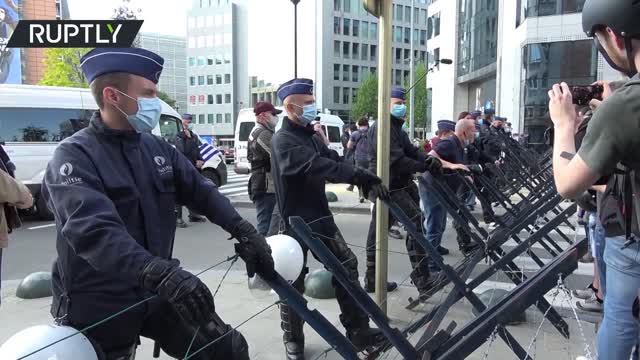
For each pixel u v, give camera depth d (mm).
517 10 23953
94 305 1736
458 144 5402
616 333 2129
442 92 37938
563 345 3402
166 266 1456
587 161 1548
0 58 37156
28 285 4727
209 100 99625
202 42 99375
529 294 1789
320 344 3605
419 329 3322
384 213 3609
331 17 82438
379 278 3645
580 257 1788
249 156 5801
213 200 1986
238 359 1967
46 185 1654
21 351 1516
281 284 1909
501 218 4133
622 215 1853
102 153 1743
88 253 1515
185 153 9156
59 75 28266
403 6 79500
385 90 3463
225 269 5766
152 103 1814
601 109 1529
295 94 3209
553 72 21406
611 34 1622
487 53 30734
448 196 3900
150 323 1897
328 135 19219
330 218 3363
